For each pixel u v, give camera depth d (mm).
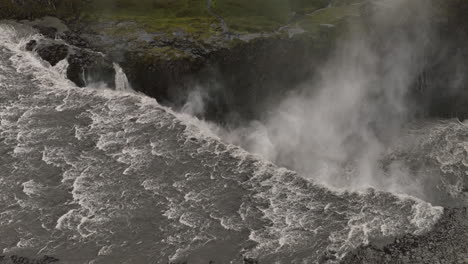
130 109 34281
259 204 29484
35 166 30766
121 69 35906
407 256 27844
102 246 26938
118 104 34531
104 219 28172
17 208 28609
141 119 33688
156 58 35781
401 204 30688
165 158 31562
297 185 31016
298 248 27281
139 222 28109
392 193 31672
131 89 36125
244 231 27953
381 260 27438
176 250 26922
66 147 31828
